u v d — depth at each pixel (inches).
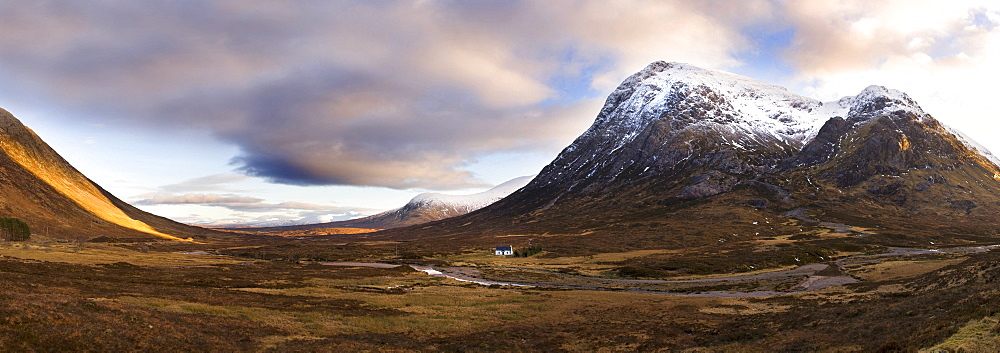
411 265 7283.5
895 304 2304.4
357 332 2070.6
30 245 6082.7
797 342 1797.5
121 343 1428.4
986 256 4146.2
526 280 5359.3
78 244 7337.6
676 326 2428.6
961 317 1556.3
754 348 1771.7
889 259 6166.3
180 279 3752.5
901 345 1371.8
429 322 2425.0
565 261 7514.8
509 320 2625.5
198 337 1622.8
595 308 3056.1
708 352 1770.4
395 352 1696.6
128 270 4234.7
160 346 1461.6
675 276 5654.5
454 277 5664.4
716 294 3939.5
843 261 6481.3
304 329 1987.0
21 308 1526.8
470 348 1879.9
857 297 2938.0
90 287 2479.1
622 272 5895.7
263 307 2436.0
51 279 2664.9
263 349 1581.0
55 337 1359.5
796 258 6707.7
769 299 3287.4
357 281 4562.0
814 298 3120.1
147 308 1974.7
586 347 1957.4
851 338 1737.2
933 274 3452.3
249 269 5319.9
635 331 2306.8
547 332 2292.1
